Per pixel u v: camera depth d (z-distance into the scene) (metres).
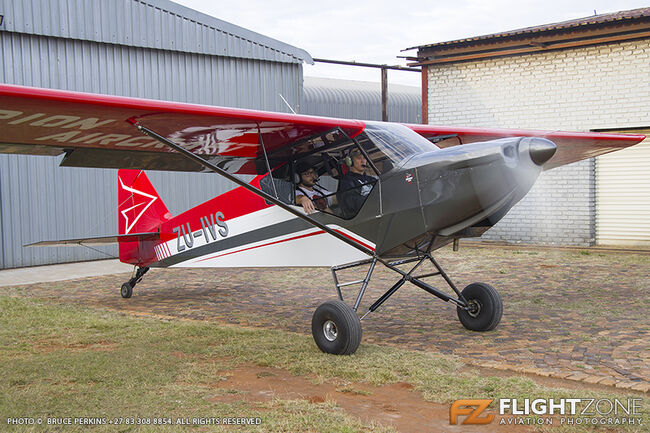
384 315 6.18
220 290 8.06
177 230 7.12
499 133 6.59
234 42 12.70
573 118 11.19
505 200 4.43
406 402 3.63
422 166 4.68
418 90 21.09
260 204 6.04
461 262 9.66
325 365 4.33
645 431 3.09
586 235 11.19
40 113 4.03
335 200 5.28
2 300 7.32
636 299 6.58
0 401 3.64
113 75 11.34
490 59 11.99
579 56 11.04
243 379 4.13
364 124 5.02
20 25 10.26
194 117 4.47
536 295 6.95
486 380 3.91
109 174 11.62
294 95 13.78
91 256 11.48
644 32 10.23
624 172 11.09
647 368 4.18
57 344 5.13
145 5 11.56
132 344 5.07
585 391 3.68
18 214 10.57
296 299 7.28
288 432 3.15
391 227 4.87
